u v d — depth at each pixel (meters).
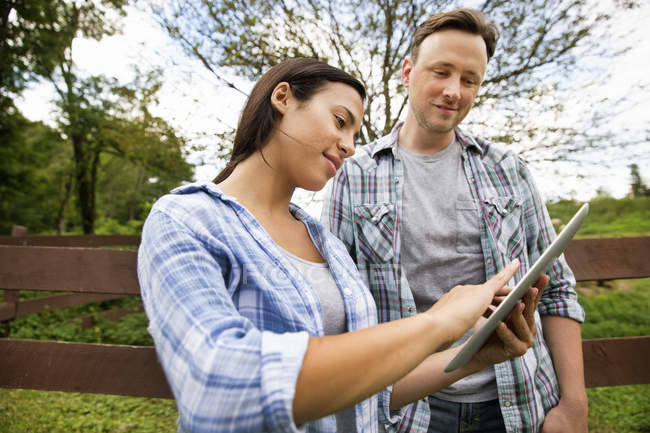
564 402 1.33
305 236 0.99
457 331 0.64
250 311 0.72
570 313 1.40
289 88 0.86
